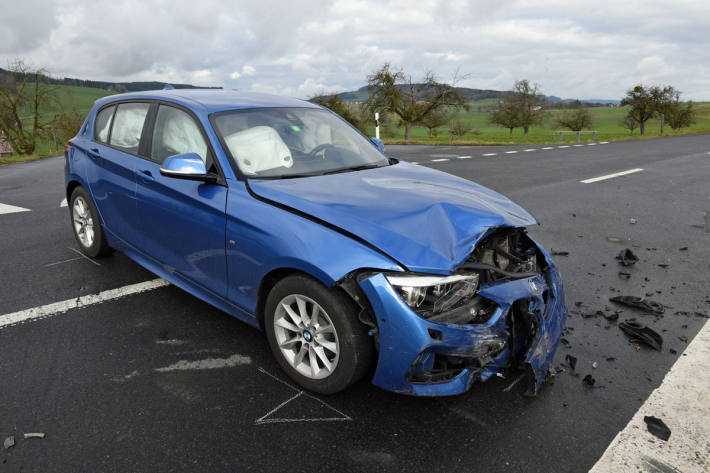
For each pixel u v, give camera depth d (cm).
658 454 219
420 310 221
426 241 228
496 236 269
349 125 398
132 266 442
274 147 317
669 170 1216
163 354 296
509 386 268
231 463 210
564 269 464
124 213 375
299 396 257
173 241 325
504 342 238
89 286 397
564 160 1455
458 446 222
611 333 334
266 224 256
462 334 222
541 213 706
